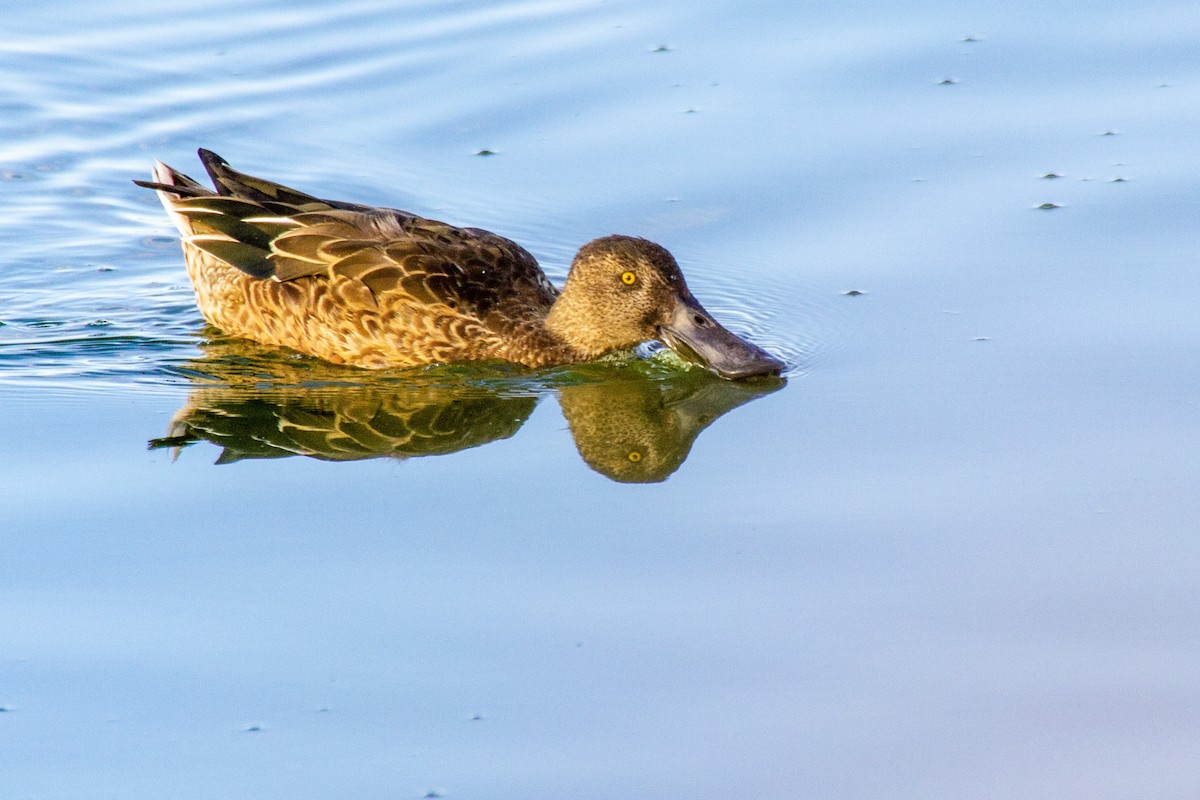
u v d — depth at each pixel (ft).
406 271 44.45
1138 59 58.65
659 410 42.24
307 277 45.06
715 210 51.42
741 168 53.42
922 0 64.18
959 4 63.77
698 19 63.21
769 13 63.72
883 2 64.28
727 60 60.08
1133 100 56.03
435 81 59.77
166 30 63.87
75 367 44.27
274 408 42.04
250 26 64.13
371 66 60.90
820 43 61.05
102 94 59.82
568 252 50.19
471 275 45.27
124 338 46.52
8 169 55.77
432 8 64.64
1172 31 60.44
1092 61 58.65
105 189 55.06
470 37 62.49
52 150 56.85
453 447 39.81
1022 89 57.06
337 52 61.93
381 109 58.34
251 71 60.85
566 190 53.06
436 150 55.77
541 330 45.44
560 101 57.93
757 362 43.39
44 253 51.80
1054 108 55.77
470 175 54.19
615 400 43.14
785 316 46.32
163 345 46.21
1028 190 51.11
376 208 47.96
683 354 44.55
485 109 57.82
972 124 55.06
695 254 49.47
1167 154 52.60
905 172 52.65
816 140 54.65
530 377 44.68
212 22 64.49
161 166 49.44
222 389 43.16
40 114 58.95
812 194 51.88
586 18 63.62
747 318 46.34
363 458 38.96
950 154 53.42
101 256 51.85
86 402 41.88
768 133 55.21
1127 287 45.65
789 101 57.06
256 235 45.78
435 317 44.50
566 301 45.34
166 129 57.21
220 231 45.80
